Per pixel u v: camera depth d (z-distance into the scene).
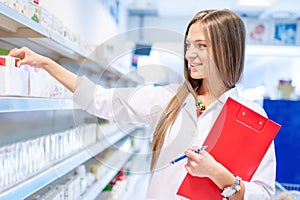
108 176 2.63
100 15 4.52
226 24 1.16
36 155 1.61
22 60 1.32
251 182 1.29
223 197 1.23
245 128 1.21
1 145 1.53
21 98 1.21
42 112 2.39
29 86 1.37
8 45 1.96
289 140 2.93
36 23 1.44
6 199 1.15
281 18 6.39
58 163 1.75
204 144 1.16
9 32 1.61
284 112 2.95
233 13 1.23
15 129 1.95
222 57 1.14
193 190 1.24
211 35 1.10
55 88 1.72
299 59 6.33
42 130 2.40
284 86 4.89
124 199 2.52
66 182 2.06
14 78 1.21
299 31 6.39
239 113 1.20
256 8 5.91
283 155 2.94
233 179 1.20
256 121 1.22
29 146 1.55
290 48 6.30
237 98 1.30
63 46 1.95
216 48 1.11
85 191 2.29
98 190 2.38
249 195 1.21
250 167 1.23
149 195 1.30
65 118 2.75
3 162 1.29
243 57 1.26
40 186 1.42
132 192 2.61
